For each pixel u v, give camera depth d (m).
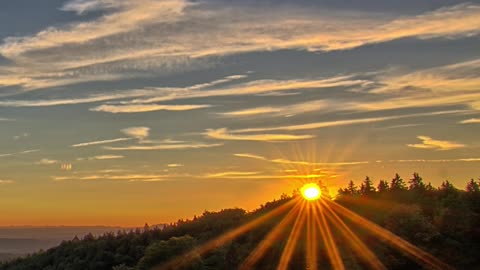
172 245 176.50
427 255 149.62
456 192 196.50
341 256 159.12
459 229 161.00
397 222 169.38
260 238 195.75
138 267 174.75
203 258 182.00
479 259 145.75
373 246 162.25
